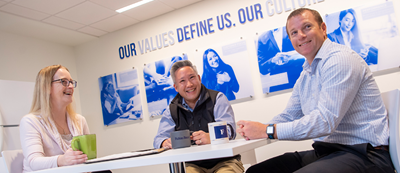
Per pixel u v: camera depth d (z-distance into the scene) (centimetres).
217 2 356
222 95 199
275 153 317
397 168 116
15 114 299
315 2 308
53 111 181
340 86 118
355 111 127
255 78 333
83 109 449
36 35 404
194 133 152
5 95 295
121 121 411
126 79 411
